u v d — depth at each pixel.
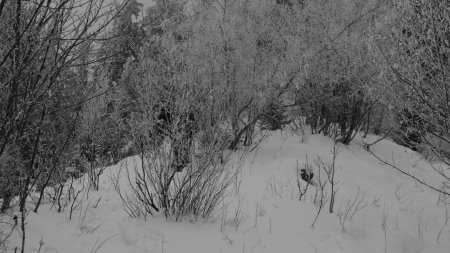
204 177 4.86
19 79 3.50
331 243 4.55
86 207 4.82
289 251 4.28
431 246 5.03
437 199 6.79
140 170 6.38
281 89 7.23
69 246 3.88
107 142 6.85
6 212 4.18
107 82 6.01
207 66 6.58
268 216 4.99
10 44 3.38
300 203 5.42
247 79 7.27
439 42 4.98
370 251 4.62
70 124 4.81
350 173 7.09
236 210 5.08
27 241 3.81
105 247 3.95
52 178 5.05
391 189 6.86
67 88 4.57
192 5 7.32
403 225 5.45
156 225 4.42
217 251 4.08
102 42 3.59
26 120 3.91
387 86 5.83
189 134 4.93
